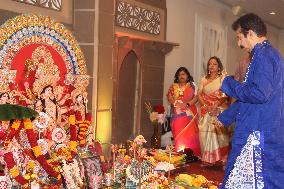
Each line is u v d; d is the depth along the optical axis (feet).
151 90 22.63
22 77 12.25
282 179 9.48
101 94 16.21
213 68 20.66
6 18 12.46
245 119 9.66
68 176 11.73
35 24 12.53
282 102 9.52
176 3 26.18
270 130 9.41
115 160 13.61
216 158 20.06
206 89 20.59
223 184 10.00
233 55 35.91
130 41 20.38
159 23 22.48
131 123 21.38
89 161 12.39
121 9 19.15
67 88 13.88
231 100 20.35
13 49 11.87
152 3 21.77
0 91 11.43
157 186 12.67
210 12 30.99
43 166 11.74
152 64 22.56
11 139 11.48
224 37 33.58
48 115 12.89
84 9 15.79
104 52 16.28
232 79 9.85
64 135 13.37
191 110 21.74
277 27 44.86
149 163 13.20
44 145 12.48
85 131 14.08
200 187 14.07
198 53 29.50
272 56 9.43
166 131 23.07
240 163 9.62
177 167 17.63
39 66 12.73
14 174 10.94
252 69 9.50
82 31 15.87
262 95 9.11
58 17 14.97
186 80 22.22
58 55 13.53
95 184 12.04
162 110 20.74
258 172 9.45
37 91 12.59
